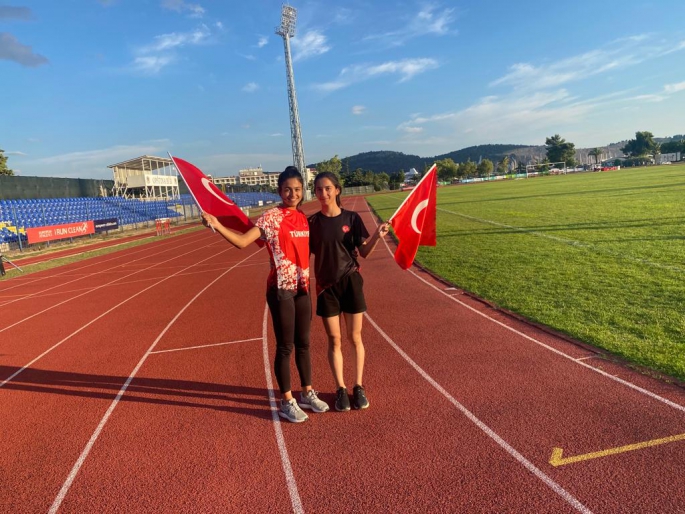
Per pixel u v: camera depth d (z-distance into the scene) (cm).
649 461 256
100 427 353
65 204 2872
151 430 341
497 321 538
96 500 261
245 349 515
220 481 270
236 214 339
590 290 620
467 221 1723
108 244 2308
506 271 796
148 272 1234
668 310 506
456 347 467
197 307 752
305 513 236
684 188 2352
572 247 960
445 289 725
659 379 354
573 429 296
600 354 412
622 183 3447
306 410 357
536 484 245
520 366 405
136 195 4294
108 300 877
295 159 6169
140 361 502
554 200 2392
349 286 338
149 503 254
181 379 439
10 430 359
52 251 2102
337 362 351
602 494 233
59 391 432
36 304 898
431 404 348
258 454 296
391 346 486
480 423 314
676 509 217
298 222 331
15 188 2700
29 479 288
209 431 332
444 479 255
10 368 512
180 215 4203
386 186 10494
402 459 278
